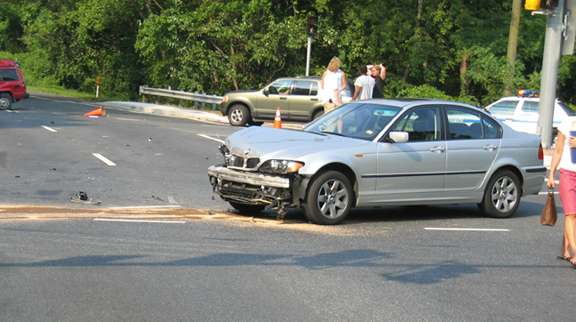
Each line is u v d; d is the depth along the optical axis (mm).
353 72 33562
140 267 6109
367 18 31594
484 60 31141
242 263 6402
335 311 5102
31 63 54875
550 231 8938
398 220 9266
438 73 33531
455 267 6672
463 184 9422
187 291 5453
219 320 4789
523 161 9945
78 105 30391
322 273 6180
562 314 5309
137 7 38188
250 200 8375
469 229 8828
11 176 11211
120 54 43781
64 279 5641
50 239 7023
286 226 8289
